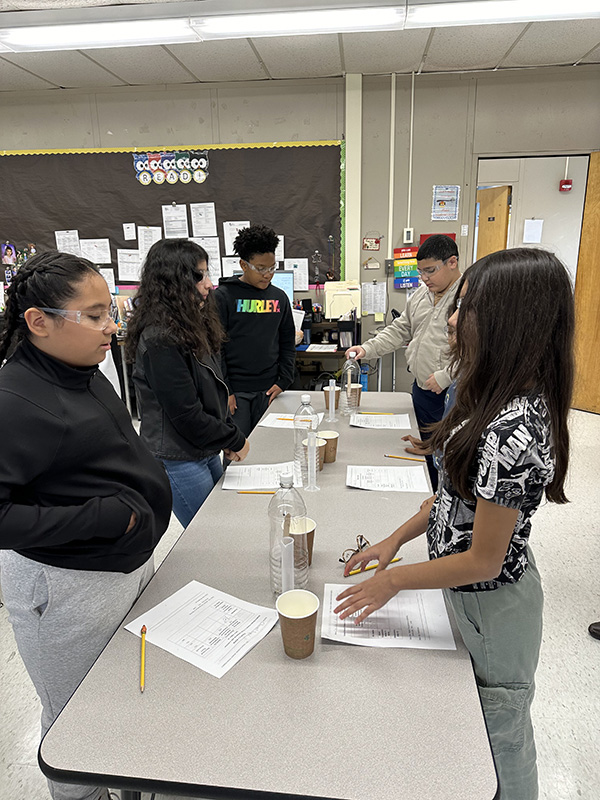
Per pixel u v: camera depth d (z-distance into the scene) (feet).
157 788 2.40
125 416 3.93
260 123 14.06
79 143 14.62
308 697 2.84
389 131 13.85
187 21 9.13
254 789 2.35
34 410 3.14
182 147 14.33
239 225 14.73
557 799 4.73
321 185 14.25
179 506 5.96
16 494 3.24
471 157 13.84
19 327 3.29
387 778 2.38
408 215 14.37
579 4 8.70
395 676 2.98
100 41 9.91
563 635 6.69
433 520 3.48
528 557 3.43
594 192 13.85
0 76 13.06
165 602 3.65
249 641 3.27
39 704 5.82
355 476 5.56
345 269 14.64
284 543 3.41
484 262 2.82
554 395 2.78
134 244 15.12
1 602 7.51
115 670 3.06
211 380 5.87
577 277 14.66
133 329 5.52
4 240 15.37
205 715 2.73
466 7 8.77
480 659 3.24
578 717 5.55
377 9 8.79
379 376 14.84
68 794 3.92
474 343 2.84
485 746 2.54
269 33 9.61
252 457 6.27
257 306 8.47
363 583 3.25
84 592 3.54
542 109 13.34
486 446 2.70
